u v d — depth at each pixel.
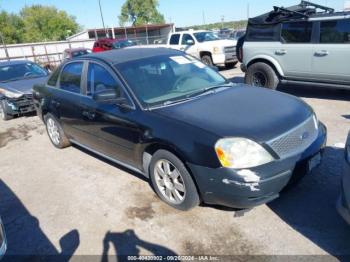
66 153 5.65
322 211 3.25
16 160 5.67
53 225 3.57
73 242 3.25
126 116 3.73
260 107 3.44
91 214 3.67
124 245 3.11
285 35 7.38
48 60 30.42
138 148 3.68
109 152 4.32
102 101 3.80
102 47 24.36
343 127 5.46
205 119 3.22
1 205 4.14
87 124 4.52
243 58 8.38
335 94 7.72
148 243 3.09
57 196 4.18
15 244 3.33
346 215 2.56
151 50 4.77
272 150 2.91
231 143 2.90
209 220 3.29
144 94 3.79
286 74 7.57
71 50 23.98
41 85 5.93
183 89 4.04
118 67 4.08
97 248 3.12
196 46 14.03
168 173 3.46
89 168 4.89
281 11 7.38
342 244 2.81
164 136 3.27
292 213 3.26
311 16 6.86
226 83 4.41
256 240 2.95
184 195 3.33
